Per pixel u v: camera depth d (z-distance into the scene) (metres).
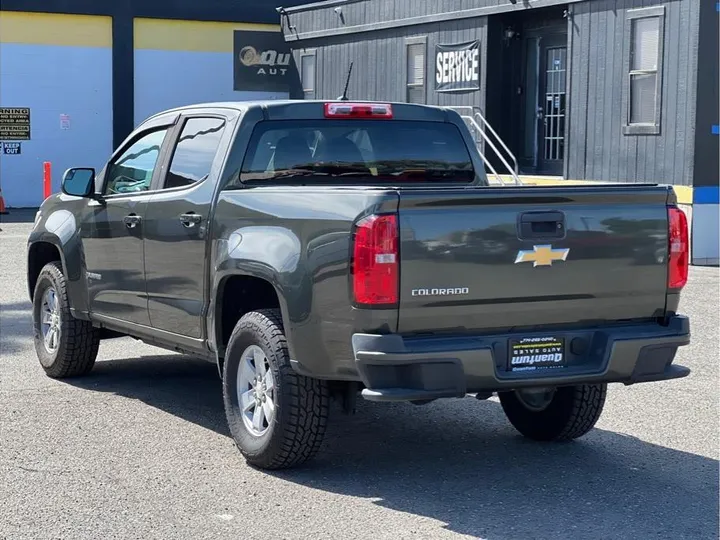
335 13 25.00
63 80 29.06
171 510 5.63
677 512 5.66
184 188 7.14
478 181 7.54
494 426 7.52
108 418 7.51
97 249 8.08
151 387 8.52
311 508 5.69
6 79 28.50
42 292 8.86
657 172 16.91
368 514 5.60
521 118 21.00
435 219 5.64
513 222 5.79
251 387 6.51
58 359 8.62
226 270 6.50
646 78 17.14
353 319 5.65
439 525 5.44
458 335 5.78
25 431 7.14
